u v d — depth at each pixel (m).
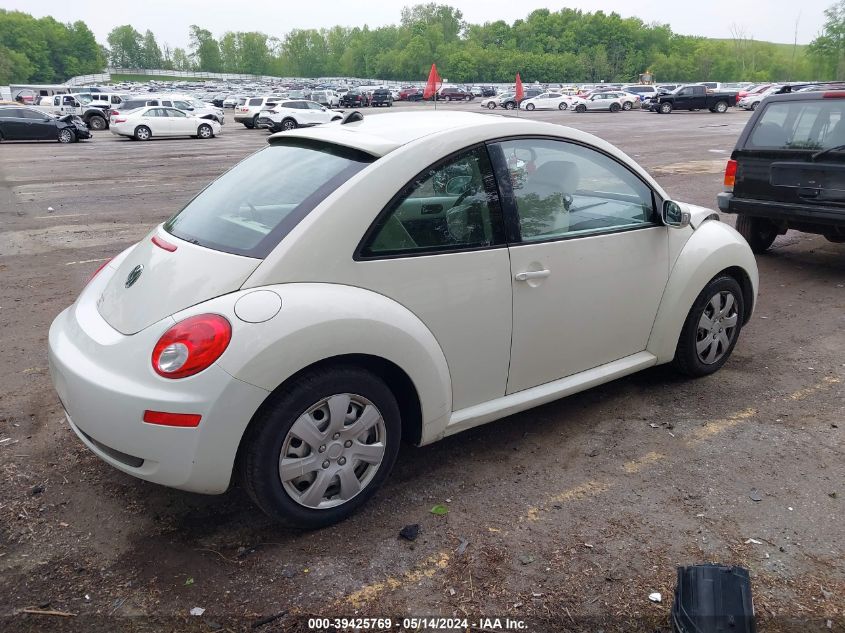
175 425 2.52
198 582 2.65
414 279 2.96
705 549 2.85
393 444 3.05
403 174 2.95
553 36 156.62
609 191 3.76
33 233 9.69
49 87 80.00
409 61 155.75
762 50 151.00
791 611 2.52
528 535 2.94
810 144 6.59
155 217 10.97
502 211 3.25
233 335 2.54
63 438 3.77
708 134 27.59
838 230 6.89
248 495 2.97
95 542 2.89
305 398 2.71
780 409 4.11
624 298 3.81
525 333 3.39
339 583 2.65
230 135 32.97
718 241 4.26
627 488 3.29
